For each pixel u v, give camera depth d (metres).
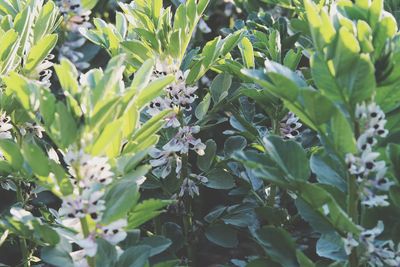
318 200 0.94
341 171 1.03
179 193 1.29
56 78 1.82
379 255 0.98
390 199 1.03
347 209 0.99
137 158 0.99
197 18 1.26
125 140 1.08
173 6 1.76
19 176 1.18
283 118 1.23
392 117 1.01
